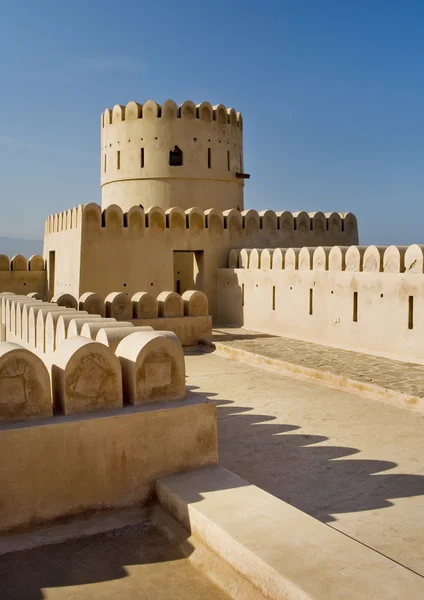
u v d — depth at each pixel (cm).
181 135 2250
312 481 639
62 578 436
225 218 2036
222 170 2334
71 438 507
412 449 740
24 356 509
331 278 1460
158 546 484
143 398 562
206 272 1998
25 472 490
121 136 2306
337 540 424
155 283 1931
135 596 414
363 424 851
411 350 1240
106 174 2388
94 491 518
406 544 491
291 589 367
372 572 382
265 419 881
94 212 1841
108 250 1864
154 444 545
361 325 1373
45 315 984
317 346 1457
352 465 686
